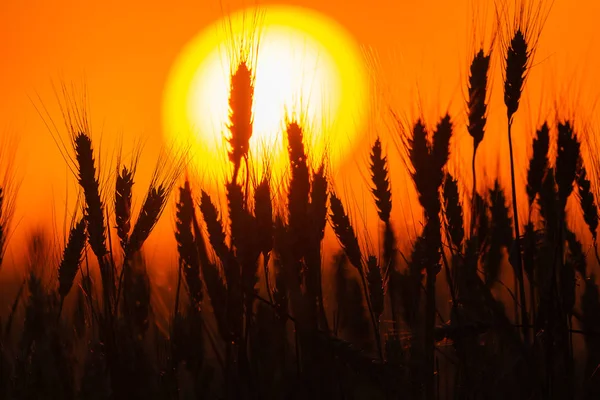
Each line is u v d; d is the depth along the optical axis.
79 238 10.38
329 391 9.69
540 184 10.59
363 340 10.02
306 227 9.53
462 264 10.02
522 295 10.01
